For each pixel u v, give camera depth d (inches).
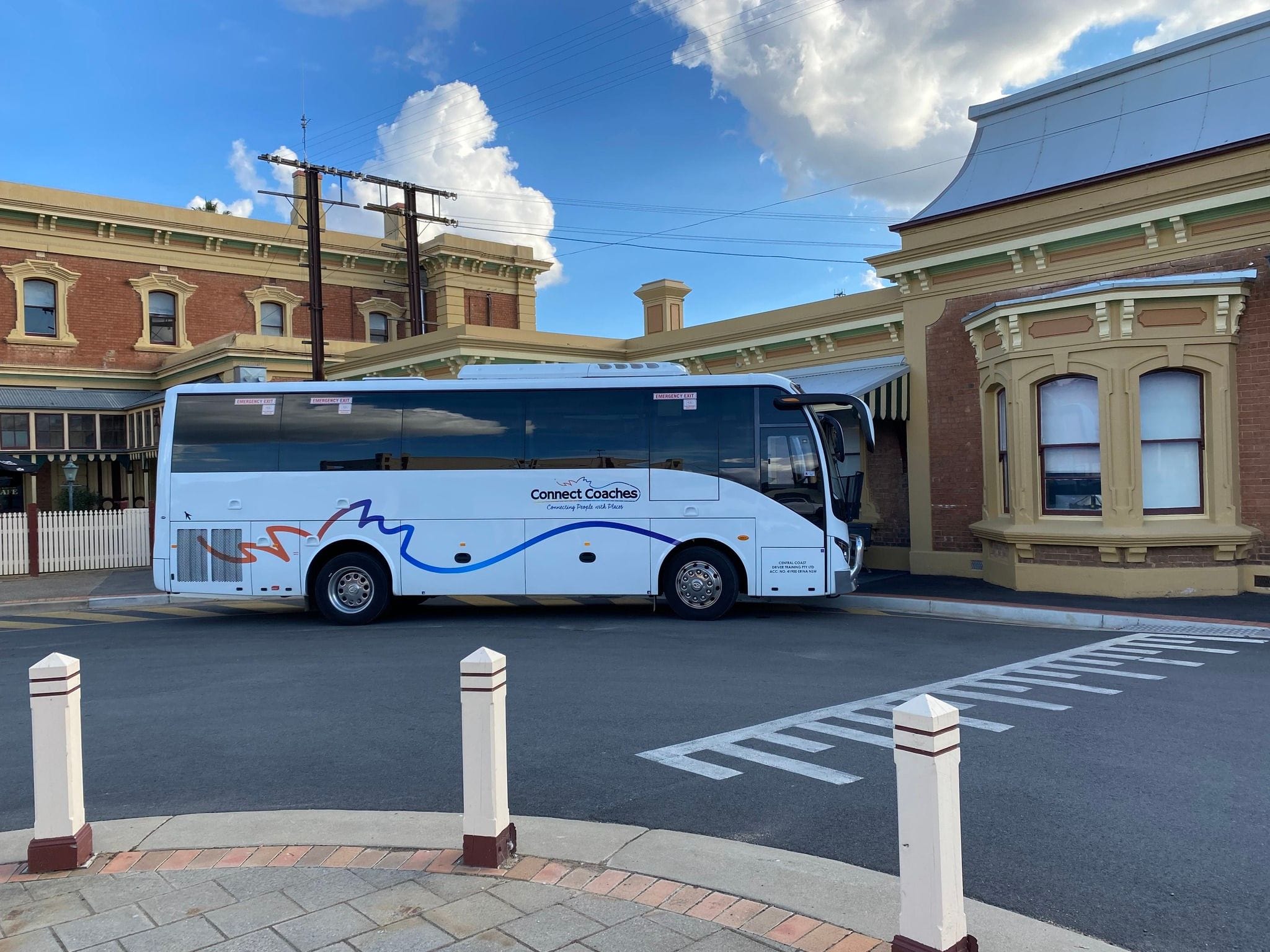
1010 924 146.8
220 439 513.7
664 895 155.7
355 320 1427.2
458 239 1443.2
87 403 1191.6
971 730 265.4
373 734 272.2
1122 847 181.2
